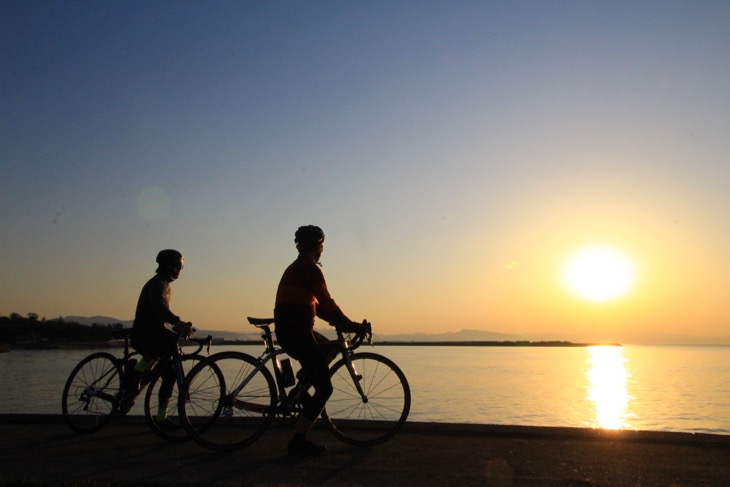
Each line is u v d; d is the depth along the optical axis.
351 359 6.04
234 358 5.74
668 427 30.88
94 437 6.23
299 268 5.67
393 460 5.27
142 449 5.70
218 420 6.38
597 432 6.12
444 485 4.54
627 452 5.51
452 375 85.75
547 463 5.14
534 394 52.16
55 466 5.07
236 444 5.64
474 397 47.44
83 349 183.50
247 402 5.68
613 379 83.12
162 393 6.23
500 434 6.22
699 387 67.81
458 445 5.79
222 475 4.79
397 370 6.04
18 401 32.19
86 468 5.01
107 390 6.38
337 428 6.07
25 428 6.66
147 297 6.32
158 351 6.25
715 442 5.80
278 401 5.70
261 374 5.74
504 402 43.25
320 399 5.49
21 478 4.57
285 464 5.15
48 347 186.00
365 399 6.06
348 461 5.24
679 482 4.61
